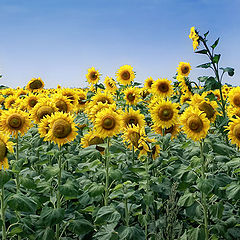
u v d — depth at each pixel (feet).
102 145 6.88
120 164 7.90
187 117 6.63
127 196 6.14
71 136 6.53
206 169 7.32
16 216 6.20
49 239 5.90
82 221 6.34
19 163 6.39
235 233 6.56
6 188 6.44
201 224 6.59
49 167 6.38
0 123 7.15
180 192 8.02
